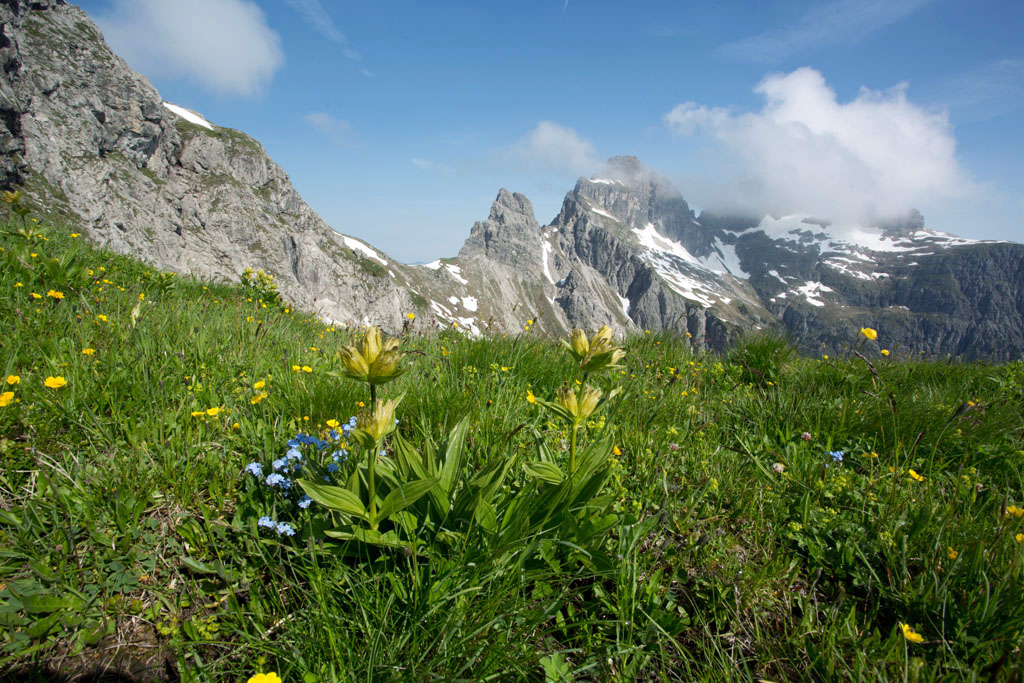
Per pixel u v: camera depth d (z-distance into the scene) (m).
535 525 2.06
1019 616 2.07
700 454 3.52
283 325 6.34
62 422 2.82
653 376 5.41
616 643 1.93
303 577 2.05
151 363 3.61
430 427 3.22
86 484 2.38
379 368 1.73
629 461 3.31
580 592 2.15
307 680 1.57
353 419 2.97
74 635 1.82
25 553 2.01
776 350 6.17
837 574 2.53
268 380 3.81
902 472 3.48
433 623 1.75
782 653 2.02
